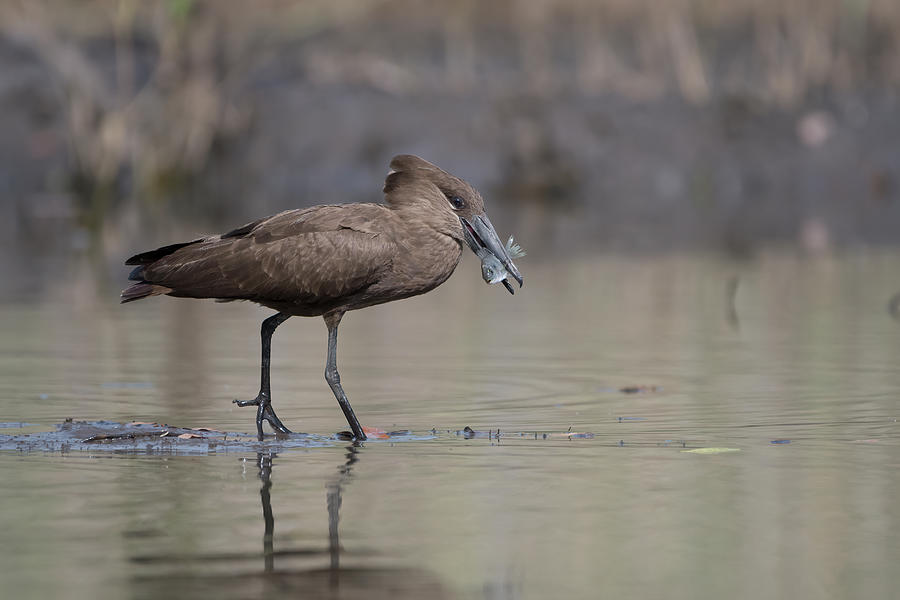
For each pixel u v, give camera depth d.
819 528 7.55
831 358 13.76
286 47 35.47
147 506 8.01
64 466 9.08
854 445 9.67
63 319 16.86
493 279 10.67
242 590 6.47
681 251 24.09
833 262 22.41
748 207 31.58
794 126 34.47
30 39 33.59
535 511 7.90
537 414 10.97
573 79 35.72
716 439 9.91
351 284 10.23
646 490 8.40
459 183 10.71
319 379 12.74
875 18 36.66
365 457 9.38
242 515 7.81
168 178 32.66
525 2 37.16
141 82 33.09
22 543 7.23
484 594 6.45
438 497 8.23
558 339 15.27
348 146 33.34
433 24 37.41
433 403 11.48
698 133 34.34
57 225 27.42
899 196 33.28
